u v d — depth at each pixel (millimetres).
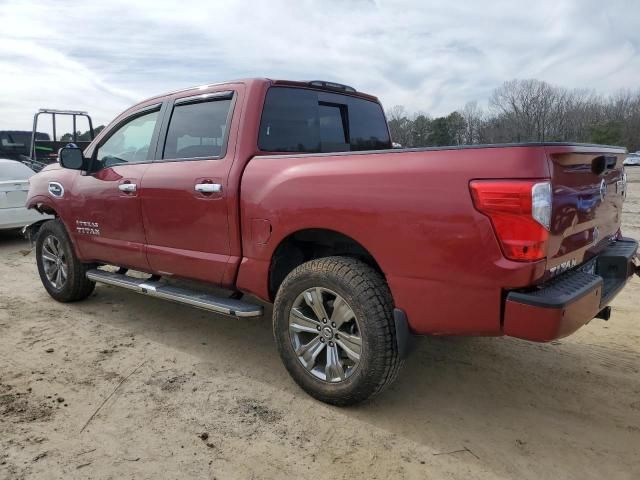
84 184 4660
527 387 3457
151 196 4016
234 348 4086
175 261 3949
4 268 6805
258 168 3393
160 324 4613
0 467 2551
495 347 4102
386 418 3064
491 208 2418
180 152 4008
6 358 3850
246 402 3227
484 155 2473
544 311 2361
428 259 2633
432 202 2592
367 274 2920
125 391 3354
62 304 5180
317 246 3566
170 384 3461
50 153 13305
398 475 2549
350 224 2896
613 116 77250
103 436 2840
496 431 2941
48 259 5234
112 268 6281
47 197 5055
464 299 2562
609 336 4301
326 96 4129
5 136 14398
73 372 3627
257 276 3436
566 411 3156
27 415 3035
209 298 3746
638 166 51031
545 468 2613
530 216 2342
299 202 3104
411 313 2748
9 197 8141
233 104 3662
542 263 2398
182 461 2637
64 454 2672
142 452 2703
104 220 4504
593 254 3100
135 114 4477
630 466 2631
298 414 3090
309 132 3939
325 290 3057
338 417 3062
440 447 2783
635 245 3453
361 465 2625
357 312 2895
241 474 2545
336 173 2971
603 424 3014
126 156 4477
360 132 4465
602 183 3062
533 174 2334
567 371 3682
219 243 3635
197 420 3016
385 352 2855
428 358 3910
